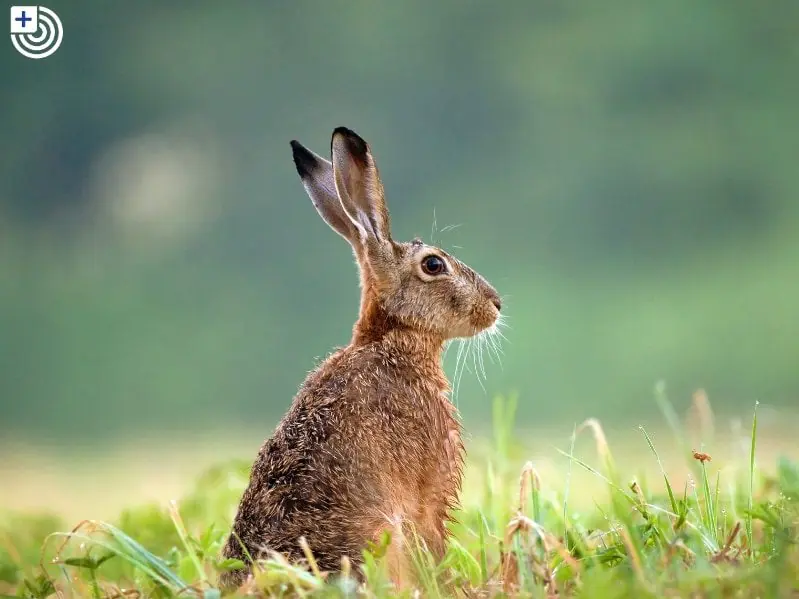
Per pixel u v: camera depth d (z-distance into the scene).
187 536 6.44
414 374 6.77
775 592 4.70
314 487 5.89
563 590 5.16
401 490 6.26
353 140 7.12
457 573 5.90
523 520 5.34
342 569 5.50
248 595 5.14
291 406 6.40
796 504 5.81
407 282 7.11
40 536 7.41
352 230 7.40
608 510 6.96
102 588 6.23
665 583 4.86
